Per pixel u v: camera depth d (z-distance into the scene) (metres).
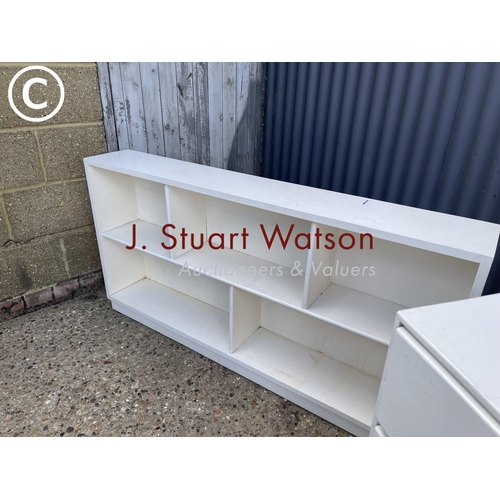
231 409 1.56
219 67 2.56
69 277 2.17
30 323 1.99
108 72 1.99
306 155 2.87
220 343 1.75
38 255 2.01
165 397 1.60
